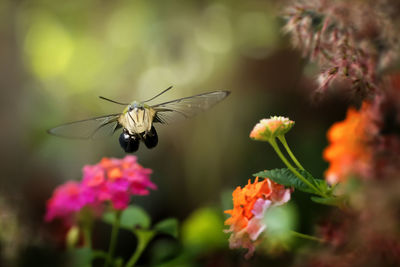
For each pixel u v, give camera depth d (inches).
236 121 30.8
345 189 13.2
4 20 37.0
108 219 15.4
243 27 34.1
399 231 12.8
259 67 31.7
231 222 13.5
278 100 29.0
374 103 13.6
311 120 24.7
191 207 30.6
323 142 23.4
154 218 30.3
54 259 16.0
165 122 14.6
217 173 30.2
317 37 13.8
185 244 15.7
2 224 15.9
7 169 34.8
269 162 27.3
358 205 13.0
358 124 13.7
